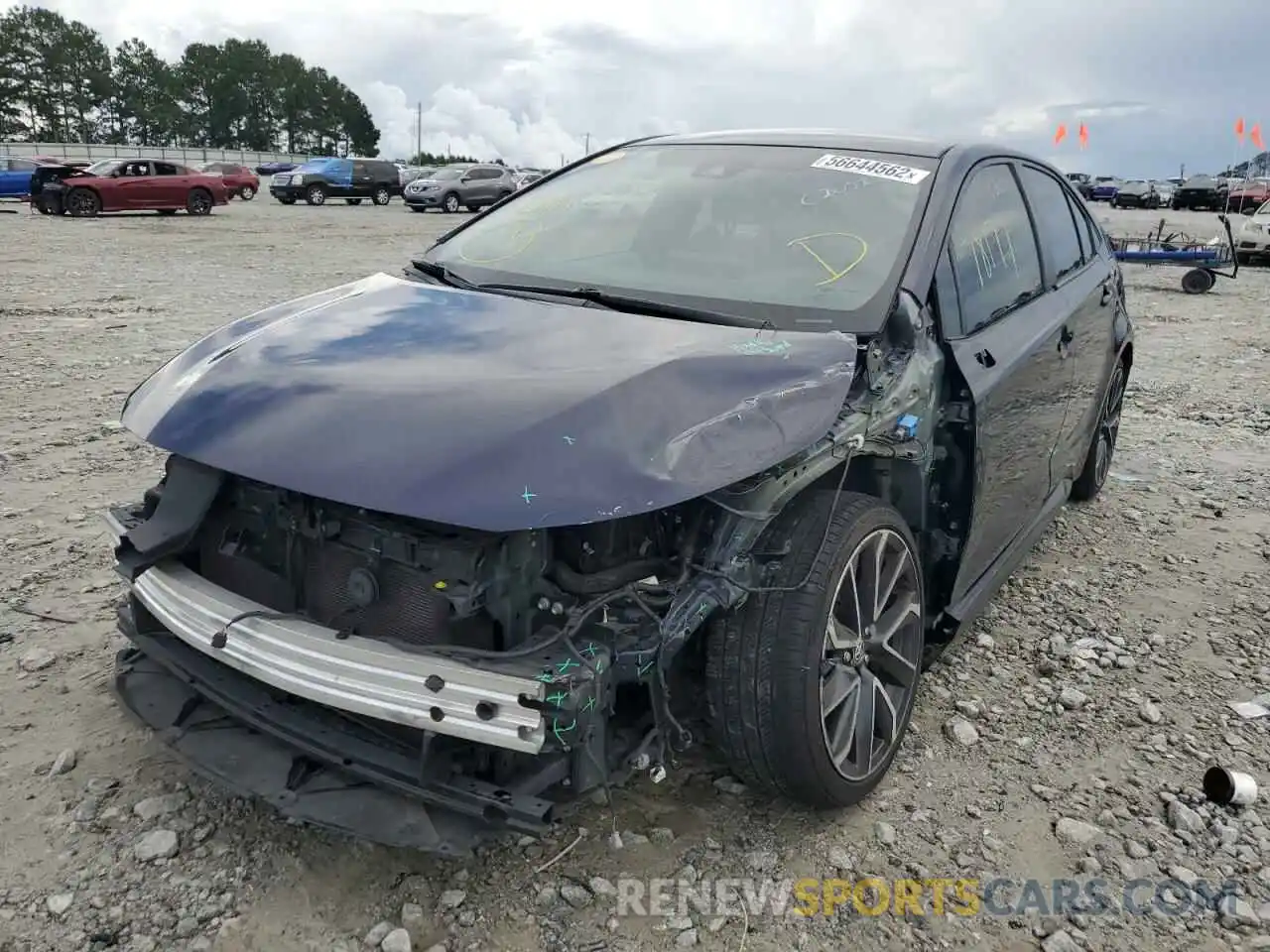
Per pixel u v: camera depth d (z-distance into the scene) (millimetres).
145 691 2725
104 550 4320
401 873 2490
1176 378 9094
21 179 31641
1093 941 2389
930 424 2977
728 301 3020
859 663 2727
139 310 10867
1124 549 4867
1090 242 5008
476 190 34312
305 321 3000
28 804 2684
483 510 2086
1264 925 2453
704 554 2396
